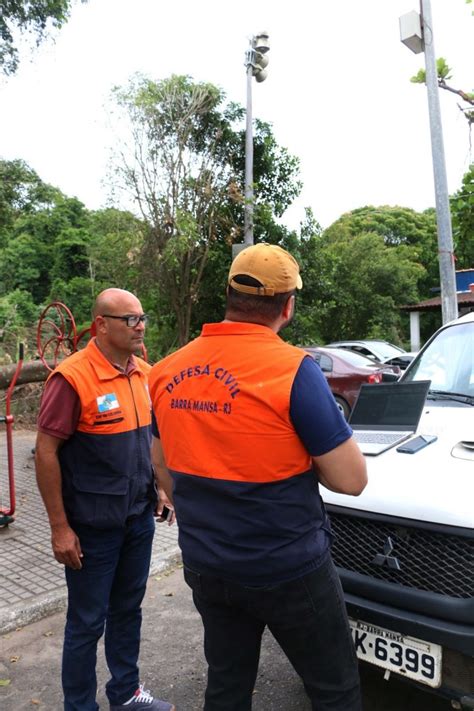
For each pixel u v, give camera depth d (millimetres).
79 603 2447
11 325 16641
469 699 2119
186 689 2938
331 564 1786
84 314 22031
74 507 2402
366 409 3221
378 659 2316
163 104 14492
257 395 1640
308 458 1708
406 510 2295
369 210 39500
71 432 2357
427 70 7871
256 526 1662
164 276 15156
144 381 2650
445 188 8109
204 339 1847
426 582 2246
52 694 2900
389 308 27797
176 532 5000
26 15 12180
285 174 16406
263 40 13109
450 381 3557
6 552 4504
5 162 17125
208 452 1707
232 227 14984
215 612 1843
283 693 2844
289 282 1793
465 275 9789
